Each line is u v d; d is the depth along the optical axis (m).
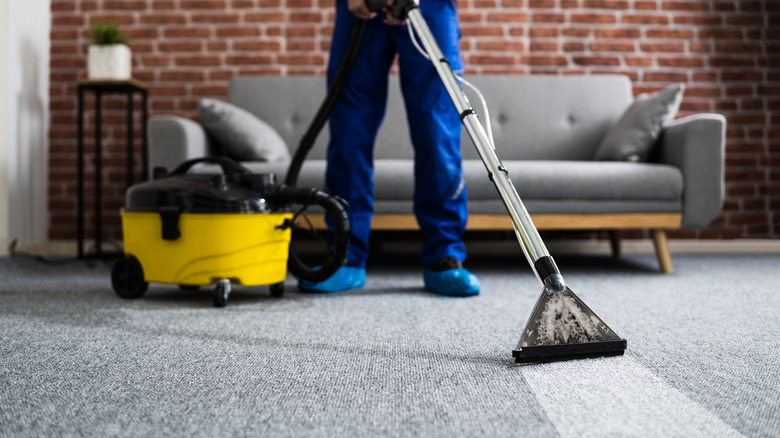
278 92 2.97
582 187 2.27
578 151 2.94
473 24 3.23
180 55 3.20
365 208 1.80
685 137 2.31
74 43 3.16
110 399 0.77
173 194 1.48
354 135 1.72
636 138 2.50
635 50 3.26
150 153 2.30
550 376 0.87
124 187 3.18
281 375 0.88
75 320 1.29
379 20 1.70
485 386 0.82
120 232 3.17
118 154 3.17
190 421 0.69
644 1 3.26
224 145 2.51
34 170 3.00
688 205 2.30
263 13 3.20
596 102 2.99
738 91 3.26
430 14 1.66
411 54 1.67
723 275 2.20
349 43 1.61
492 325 1.24
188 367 0.92
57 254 3.15
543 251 0.97
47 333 1.16
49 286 1.87
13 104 2.77
